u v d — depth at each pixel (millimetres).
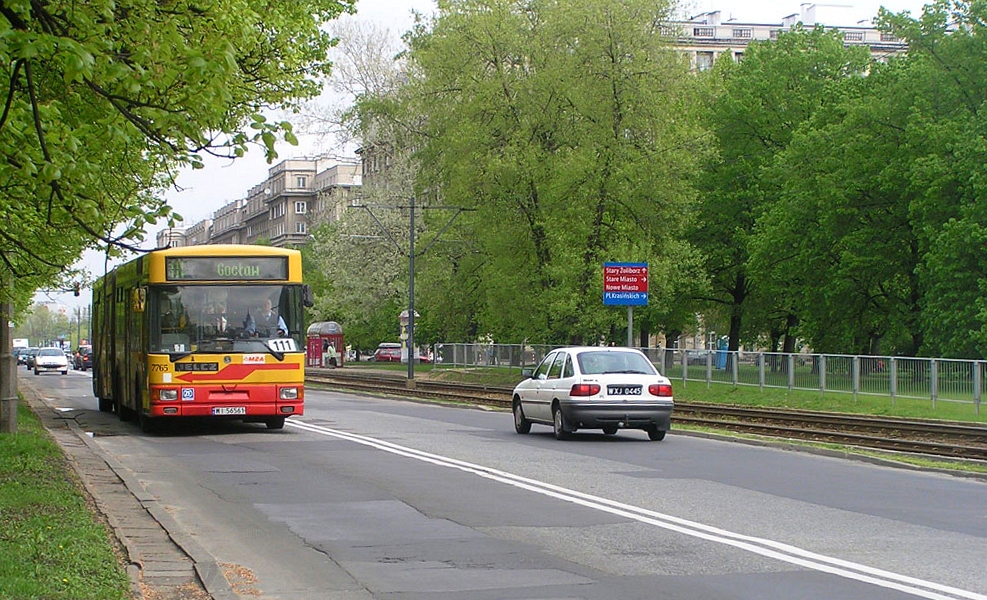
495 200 47469
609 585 8742
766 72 58125
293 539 10969
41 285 20250
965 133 42312
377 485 14852
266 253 22938
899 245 47719
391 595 8484
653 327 62125
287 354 22875
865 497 13734
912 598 8133
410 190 62688
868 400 33781
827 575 9000
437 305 54938
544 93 46469
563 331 47938
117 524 11312
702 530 11242
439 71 48969
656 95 46219
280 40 13477
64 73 8141
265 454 18984
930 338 42969
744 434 25562
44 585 7938
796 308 53719
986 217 41125
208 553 9844
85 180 9297
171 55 9125
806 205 49750
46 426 25156
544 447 20312
